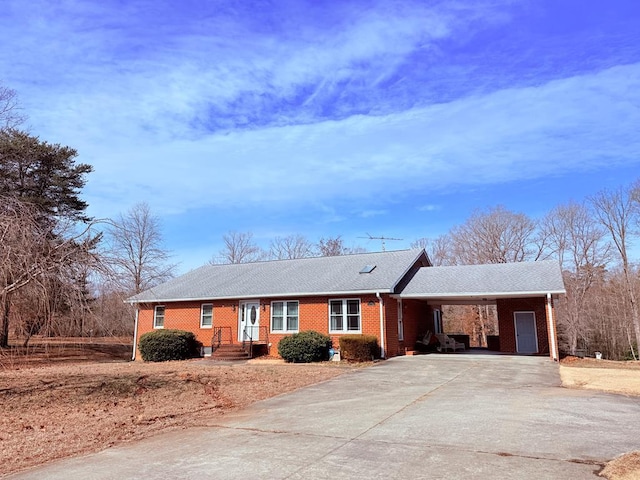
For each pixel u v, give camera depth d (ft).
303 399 34.17
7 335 33.81
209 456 19.79
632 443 20.02
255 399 34.63
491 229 147.13
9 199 31.83
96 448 22.04
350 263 80.84
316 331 67.21
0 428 26.58
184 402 33.83
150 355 72.28
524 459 18.02
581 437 21.20
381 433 22.93
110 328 37.01
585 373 46.91
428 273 76.59
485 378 43.27
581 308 131.34
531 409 28.14
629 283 123.95
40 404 33.60
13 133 77.46
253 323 75.00
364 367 54.29
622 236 127.65
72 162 83.35
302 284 73.67
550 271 68.23
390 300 68.90
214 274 91.04
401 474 16.60
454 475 16.31
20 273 30.45
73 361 72.49
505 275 69.62
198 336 78.48
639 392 34.45
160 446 21.93
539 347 72.95
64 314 33.27
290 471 17.30
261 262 94.17
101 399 35.45
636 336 120.98
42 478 17.58
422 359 62.95
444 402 31.19
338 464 17.99
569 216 136.67
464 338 92.17
